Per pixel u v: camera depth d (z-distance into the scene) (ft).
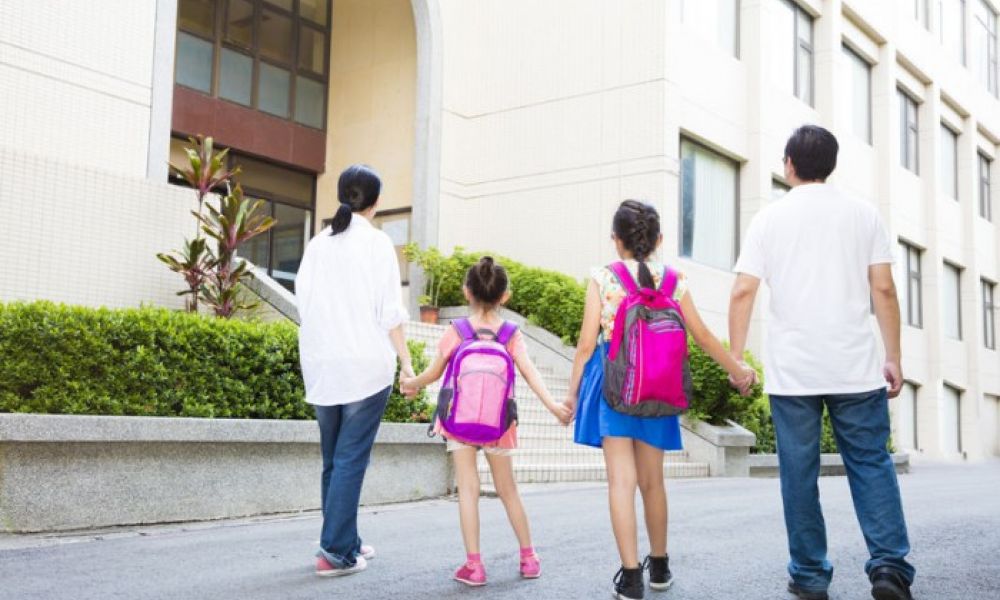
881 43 61.62
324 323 13.51
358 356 13.35
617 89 43.45
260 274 32.19
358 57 51.47
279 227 49.67
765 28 48.96
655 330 11.39
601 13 44.37
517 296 40.70
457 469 13.23
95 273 26.03
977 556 14.51
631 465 11.74
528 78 46.44
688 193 44.39
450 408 12.80
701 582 12.78
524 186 45.85
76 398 18.97
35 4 29.14
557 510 20.85
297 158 49.83
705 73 45.11
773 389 11.78
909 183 65.26
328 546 13.37
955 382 70.28
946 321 71.31
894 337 11.87
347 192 14.11
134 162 31.37
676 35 43.14
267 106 48.52
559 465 29.53
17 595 12.28
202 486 19.74
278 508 21.11
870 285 12.07
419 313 44.27
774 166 48.98
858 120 60.18
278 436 20.84
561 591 12.41
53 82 29.43
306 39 51.13
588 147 44.09
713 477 33.76
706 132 44.86
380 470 23.02
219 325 21.67
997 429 78.38
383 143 49.83
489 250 46.60
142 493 18.80
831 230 11.75
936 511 20.21
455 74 47.42
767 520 18.84
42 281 24.94
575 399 12.35
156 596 12.21
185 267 26.61
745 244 12.23
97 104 30.50
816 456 11.68
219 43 46.01
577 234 43.96
